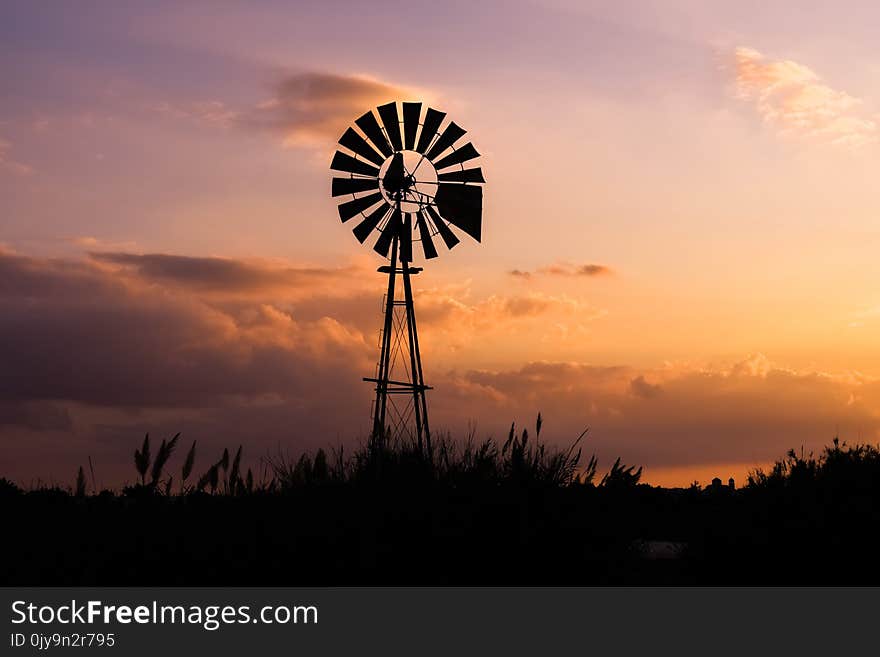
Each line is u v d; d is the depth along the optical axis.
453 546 14.38
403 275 26.88
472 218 26.61
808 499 16.62
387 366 26.39
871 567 15.77
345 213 27.00
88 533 15.77
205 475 16.48
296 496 15.45
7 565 14.81
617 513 15.16
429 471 15.20
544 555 14.48
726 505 17.83
